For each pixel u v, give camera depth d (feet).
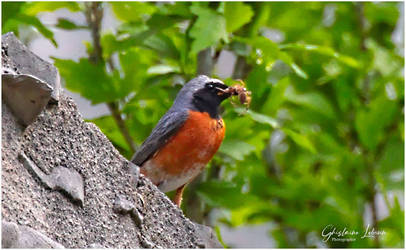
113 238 19.89
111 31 43.19
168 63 43.52
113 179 20.74
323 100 48.44
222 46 40.24
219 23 36.32
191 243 22.20
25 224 17.52
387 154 45.16
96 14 40.81
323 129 49.37
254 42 38.99
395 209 43.16
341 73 49.49
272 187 47.03
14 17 39.22
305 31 50.75
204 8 37.22
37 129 18.94
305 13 51.01
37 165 18.66
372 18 53.42
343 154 45.75
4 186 17.35
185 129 36.37
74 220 19.02
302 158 50.16
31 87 18.08
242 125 38.32
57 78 19.79
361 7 52.37
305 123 49.55
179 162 36.50
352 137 48.62
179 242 21.91
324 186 46.19
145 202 21.43
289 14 50.67
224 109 41.29
